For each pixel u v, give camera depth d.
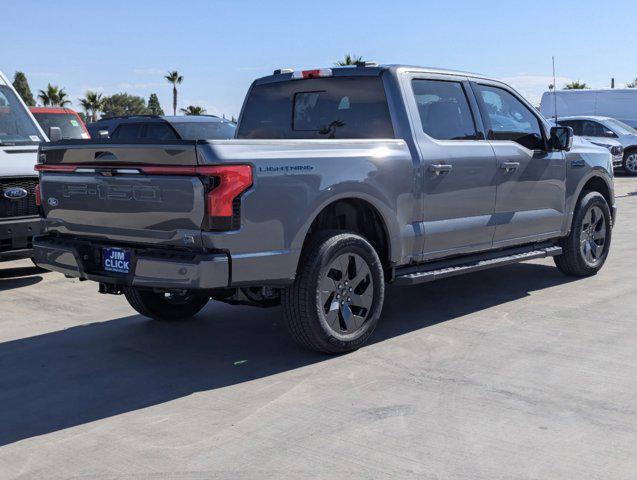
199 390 4.56
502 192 6.40
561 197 7.11
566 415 4.01
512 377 4.63
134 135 14.62
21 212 7.69
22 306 6.95
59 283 8.09
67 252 5.16
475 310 6.37
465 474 3.34
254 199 4.57
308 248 4.97
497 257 6.50
